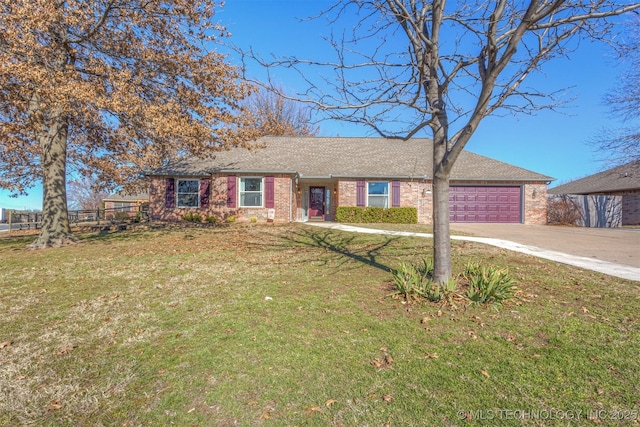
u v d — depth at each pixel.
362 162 18.45
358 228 13.45
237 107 11.58
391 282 5.52
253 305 4.47
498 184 17.77
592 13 3.64
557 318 3.87
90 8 8.91
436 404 2.35
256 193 16.86
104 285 5.60
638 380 2.60
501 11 3.98
